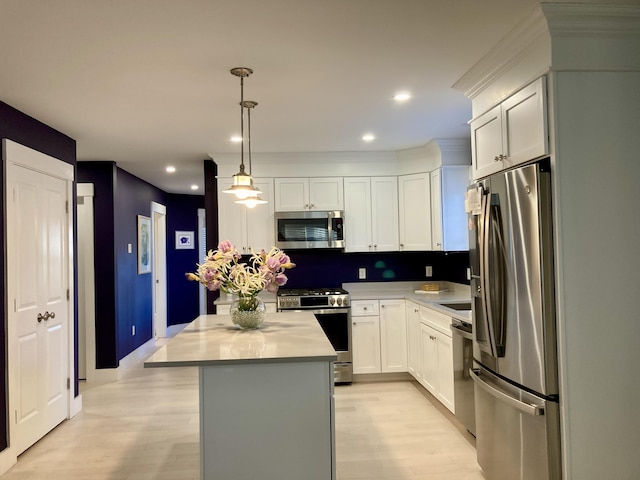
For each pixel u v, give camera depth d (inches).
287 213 195.0
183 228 330.0
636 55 86.1
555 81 84.7
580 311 84.7
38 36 87.5
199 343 96.4
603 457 84.7
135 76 108.3
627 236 85.6
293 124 151.9
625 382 85.1
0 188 122.4
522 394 91.5
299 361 84.5
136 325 239.5
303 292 195.5
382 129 160.9
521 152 93.6
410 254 216.5
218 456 87.3
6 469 119.9
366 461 121.4
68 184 159.6
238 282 109.3
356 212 201.5
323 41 92.6
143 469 120.0
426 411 157.1
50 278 146.6
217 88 117.1
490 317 100.8
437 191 185.3
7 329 122.6
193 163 212.1
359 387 184.5
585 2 80.5
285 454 88.2
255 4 78.0
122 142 171.2
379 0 77.8
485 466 110.0
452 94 125.6
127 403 171.8
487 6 80.7
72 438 140.2
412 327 182.4
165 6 77.8
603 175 85.4
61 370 152.8
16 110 130.4
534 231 86.4
